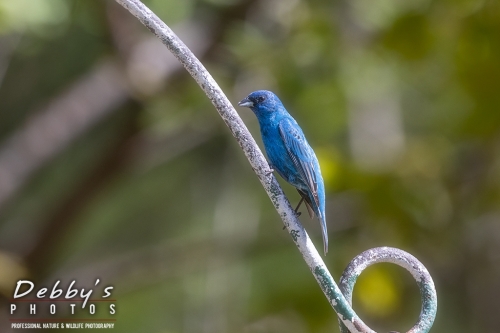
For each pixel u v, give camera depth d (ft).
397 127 48.11
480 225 42.52
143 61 43.88
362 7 44.42
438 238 37.55
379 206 36.24
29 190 55.01
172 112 45.98
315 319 37.73
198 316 47.09
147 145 47.80
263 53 44.62
